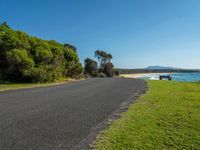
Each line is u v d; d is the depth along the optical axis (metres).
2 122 7.81
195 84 25.66
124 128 7.04
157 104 11.31
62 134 6.52
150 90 18.42
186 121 7.74
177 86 22.69
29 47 29.61
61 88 20.84
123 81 32.97
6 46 26.91
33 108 10.45
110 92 17.28
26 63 26.97
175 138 5.98
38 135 6.41
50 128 7.13
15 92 17.16
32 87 21.83
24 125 7.45
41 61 30.44
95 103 11.98
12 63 26.58
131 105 11.25
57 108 10.49
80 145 5.62
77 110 10.05
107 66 79.25
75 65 41.59
